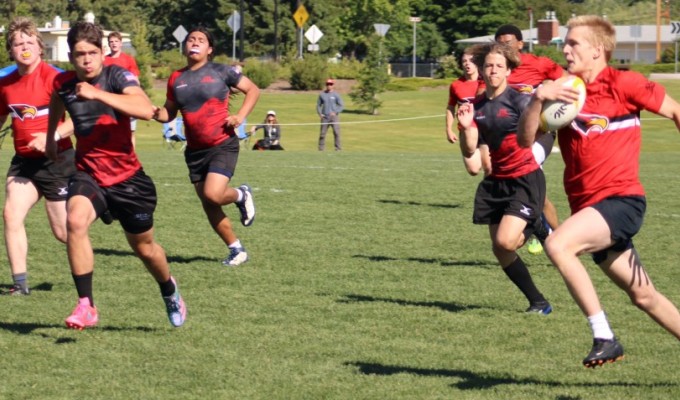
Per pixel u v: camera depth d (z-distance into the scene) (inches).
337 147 2014.0
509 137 514.0
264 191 1085.8
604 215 360.8
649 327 486.6
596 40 366.0
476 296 562.3
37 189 566.6
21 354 427.8
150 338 458.6
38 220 861.2
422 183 1195.9
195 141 649.6
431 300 550.0
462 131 519.8
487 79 515.2
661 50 5999.0
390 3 5831.7
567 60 370.0
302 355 430.0
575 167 373.1
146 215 447.2
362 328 481.4
